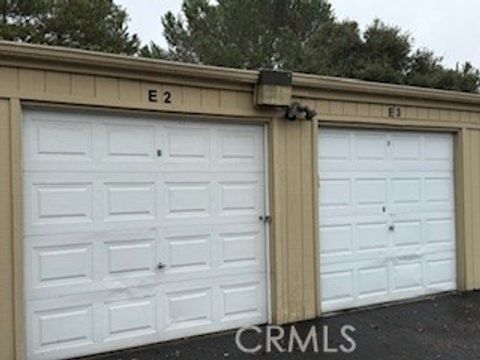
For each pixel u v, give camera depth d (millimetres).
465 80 21531
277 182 6074
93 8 16531
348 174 6801
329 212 6637
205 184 5746
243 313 5941
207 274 5723
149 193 5410
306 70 20438
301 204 6281
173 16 21938
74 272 4996
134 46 18000
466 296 7449
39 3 16016
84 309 5039
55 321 4895
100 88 5023
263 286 6074
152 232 5414
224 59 19375
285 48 20828
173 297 5523
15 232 4605
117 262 5219
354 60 21969
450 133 7777
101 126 5156
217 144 5836
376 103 6914
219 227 5816
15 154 4613
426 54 22594
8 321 4570
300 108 6113
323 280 6570
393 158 7219
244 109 5883
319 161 6555
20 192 4641
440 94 7371
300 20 22766
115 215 5223
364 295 6902
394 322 6188
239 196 5957
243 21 21219
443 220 7691
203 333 5676
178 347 5293
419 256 7418
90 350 5055
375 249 7016
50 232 4883
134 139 5336
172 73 5359
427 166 7547
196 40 20656
